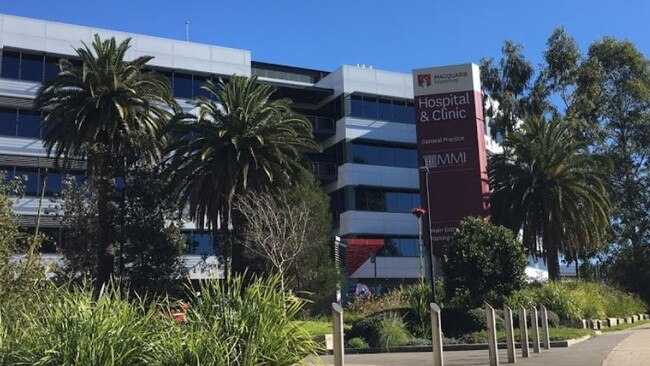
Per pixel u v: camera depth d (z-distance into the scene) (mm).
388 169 58906
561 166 40812
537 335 14555
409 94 61344
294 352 7004
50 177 45562
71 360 5879
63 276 24812
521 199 41531
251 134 33062
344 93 58906
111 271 31797
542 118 42344
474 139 43188
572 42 53625
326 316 30172
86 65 32375
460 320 19453
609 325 26594
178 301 7527
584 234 41031
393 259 56531
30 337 6195
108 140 33375
